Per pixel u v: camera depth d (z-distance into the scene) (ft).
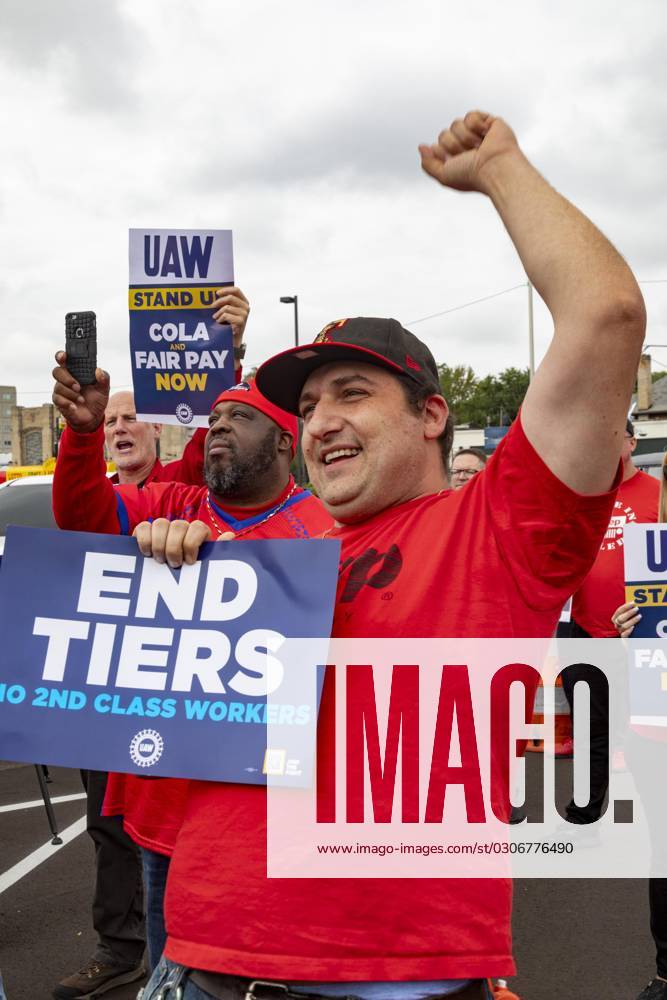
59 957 13.16
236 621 5.94
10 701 6.27
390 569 5.65
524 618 5.38
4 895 15.49
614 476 5.22
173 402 11.97
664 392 195.72
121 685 6.13
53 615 6.35
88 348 8.94
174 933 5.57
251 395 10.87
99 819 12.17
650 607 11.82
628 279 5.00
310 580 5.79
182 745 5.86
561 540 5.27
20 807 20.75
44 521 25.20
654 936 11.44
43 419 248.73
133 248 11.98
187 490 11.44
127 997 11.91
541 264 5.12
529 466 5.26
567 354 5.02
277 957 5.15
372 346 6.05
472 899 5.18
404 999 5.04
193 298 11.97
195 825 5.74
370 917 5.14
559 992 12.09
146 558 6.28
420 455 6.17
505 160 5.37
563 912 14.80
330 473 6.14
